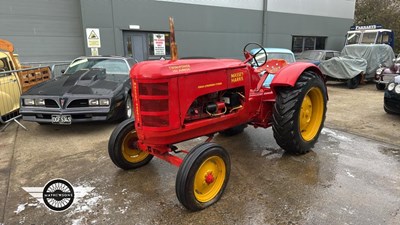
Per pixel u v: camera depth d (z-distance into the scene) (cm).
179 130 289
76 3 1038
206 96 323
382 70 1022
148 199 304
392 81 601
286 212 278
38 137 500
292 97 371
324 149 436
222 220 268
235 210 283
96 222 266
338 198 300
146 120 283
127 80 591
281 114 371
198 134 317
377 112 683
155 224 263
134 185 332
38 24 993
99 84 546
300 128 407
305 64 400
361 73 1084
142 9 1098
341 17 1811
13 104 598
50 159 406
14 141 480
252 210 282
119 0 1046
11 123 589
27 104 498
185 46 1234
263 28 1446
